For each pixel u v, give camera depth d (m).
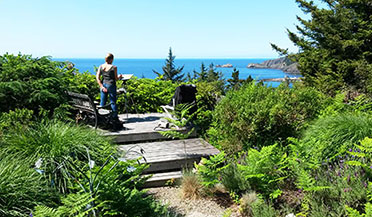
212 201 4.75
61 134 4.91
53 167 4.21
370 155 4.27
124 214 3.52
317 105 7.21
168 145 6.91
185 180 5.09
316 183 4.25
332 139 4.94
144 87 10.90
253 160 4.74
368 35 14.46
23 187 3.52
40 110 6.95
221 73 43.22
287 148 6.07
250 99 7.23
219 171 5.20
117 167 4.09
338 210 3.58
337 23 16.09
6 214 3.24
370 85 10.71
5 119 5.89
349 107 7.50
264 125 6.51
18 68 7.04
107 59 7.76
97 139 5.21
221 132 7.16
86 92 10.05
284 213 4.00
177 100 7.93
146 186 5.35
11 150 4.48
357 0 15.26
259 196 4.38
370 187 3.64
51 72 7.52
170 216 4.11
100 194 3.58
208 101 9.95
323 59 16.16
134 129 7.58
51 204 3.65
